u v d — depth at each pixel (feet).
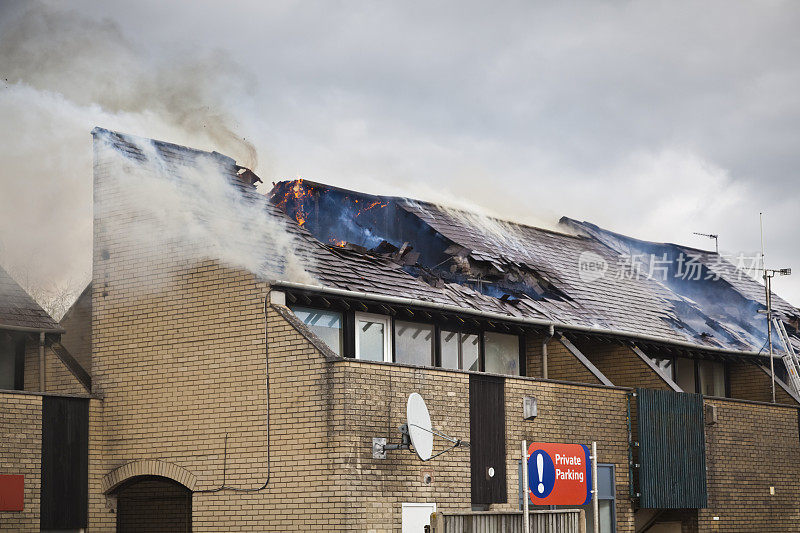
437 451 70.54
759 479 94.89
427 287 83.61
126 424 75.36
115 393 76.28
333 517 65.72
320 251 79.71
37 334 78.02
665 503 85.25
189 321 74.13
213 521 70.49
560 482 77.82
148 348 75.61
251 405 70.28
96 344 77.97
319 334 74.69
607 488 82.43
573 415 80.79
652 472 84.79
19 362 79.10
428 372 71.26
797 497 98.53
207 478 71.26
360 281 77.71
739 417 94.17
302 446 67.67
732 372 110.52
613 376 95.20
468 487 72.13
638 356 93.76
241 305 72.02
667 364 104.12
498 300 89.86
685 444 88.07
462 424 72.64
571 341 93.97
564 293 99.60
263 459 69.15
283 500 67.92
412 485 68.80
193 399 72.84
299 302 73.87
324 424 66.95
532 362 89.20
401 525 67.82
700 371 107.14
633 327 100.12
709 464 90.33
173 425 73.36
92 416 75.72
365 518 65.98
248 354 71.05
